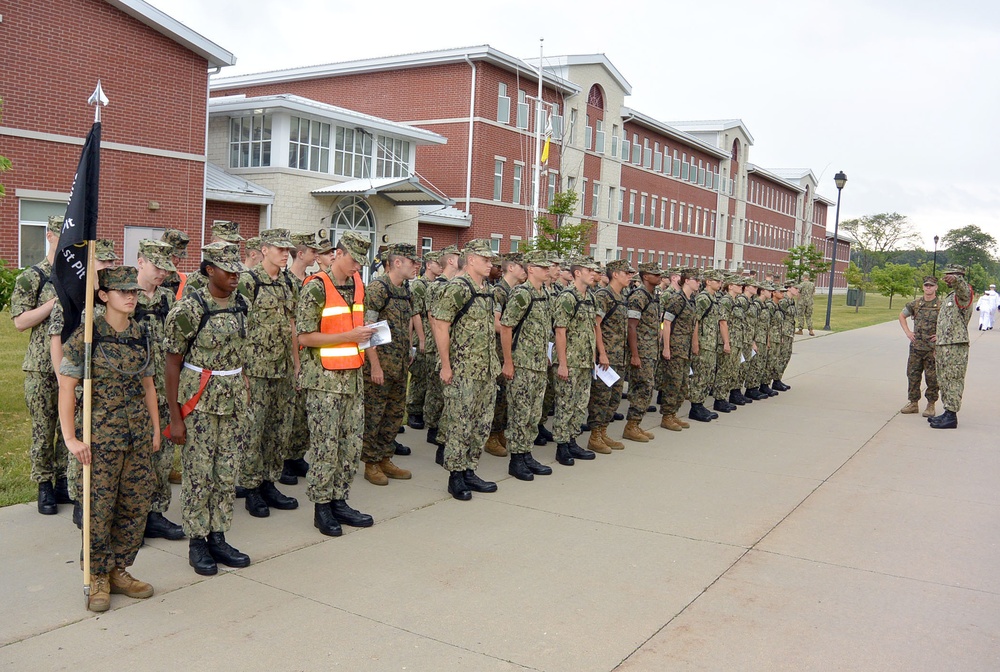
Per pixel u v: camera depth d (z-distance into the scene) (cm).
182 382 545
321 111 2450
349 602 519
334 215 2578
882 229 12450
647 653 470
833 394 1566
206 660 437
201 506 552
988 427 1242
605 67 3844
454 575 572
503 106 3219
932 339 1305
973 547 682
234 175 2480
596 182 3953
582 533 677
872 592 577
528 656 459
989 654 484
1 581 522
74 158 1875
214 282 548
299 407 776
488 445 959
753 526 718
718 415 1279
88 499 479
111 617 482
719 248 5856
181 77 2067
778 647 485
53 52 1809
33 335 642
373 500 745
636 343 1039
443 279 907
